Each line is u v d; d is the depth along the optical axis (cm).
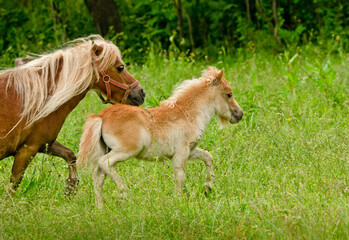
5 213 841
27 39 2733
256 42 2609
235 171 1075
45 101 942
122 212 869
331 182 957
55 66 970
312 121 1343
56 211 878
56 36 2609
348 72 1856
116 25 2633
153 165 1109
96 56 995
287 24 2905
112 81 1010
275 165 1125
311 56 2336
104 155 978
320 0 2761
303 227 764
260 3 2786
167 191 991
